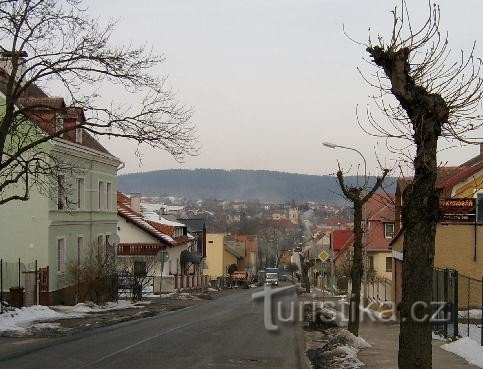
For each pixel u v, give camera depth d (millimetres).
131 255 46344
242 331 20578
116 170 40969
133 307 30891
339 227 79188
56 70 20188
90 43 20438
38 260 28750
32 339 17438
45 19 20281
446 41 8141
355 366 13102
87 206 34719
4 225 29062
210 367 13305
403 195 7766
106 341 17250
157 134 20547
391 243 33812
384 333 19828
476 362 13320
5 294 28281
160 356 14719
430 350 7344
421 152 7516
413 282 7395
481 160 28109
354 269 17734
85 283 29969
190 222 75250
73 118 29875
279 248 147625
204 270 77688
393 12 8172
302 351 15977
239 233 151125
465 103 8047
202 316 26781
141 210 59938
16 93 20703
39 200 28812
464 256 26406
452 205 26500
